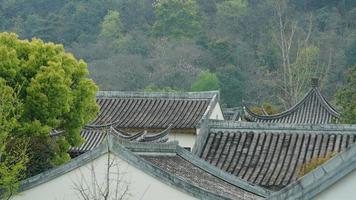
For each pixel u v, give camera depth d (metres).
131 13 107.06
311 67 83.94
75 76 31.02
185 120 54.38
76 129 30.67
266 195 28.42
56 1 110.69
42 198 23.47
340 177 15.84
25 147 25.41
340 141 35.09
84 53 98.50
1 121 24.86
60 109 28.86
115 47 98.94
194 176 26.42
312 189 15.90
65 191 23.33
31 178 23.53
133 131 54.31
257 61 93.94
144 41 99.69
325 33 96.81
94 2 107.81
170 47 96.06
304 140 35.31
